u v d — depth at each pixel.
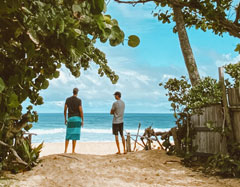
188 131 6.70
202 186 4.56
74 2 1.56
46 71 2.37
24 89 1.76
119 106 8.19
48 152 12.41
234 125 5.72
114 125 8.18
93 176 5.28
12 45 1.79
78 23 1.57
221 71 5.94
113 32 1.49
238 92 5.61
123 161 6.69
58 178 5.12
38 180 4.94
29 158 5.69
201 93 6.15
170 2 6.80
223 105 5.96
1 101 1.59
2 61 1.75
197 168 5.93
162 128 57.50
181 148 7.06
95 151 12.86
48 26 1.46
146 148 8.46
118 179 5.06
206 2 6.44
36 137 31.89
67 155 7.10
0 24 1.58
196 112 6.38
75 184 4.72
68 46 1.54
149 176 5.33
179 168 5.99
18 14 1.52
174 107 6.99
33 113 3.87
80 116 7.90
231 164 5.20
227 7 6.64
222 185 4.59
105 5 1.66
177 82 6.73
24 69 1.72
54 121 67.12
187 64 7.57
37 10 1.56
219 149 5.96
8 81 1.65
